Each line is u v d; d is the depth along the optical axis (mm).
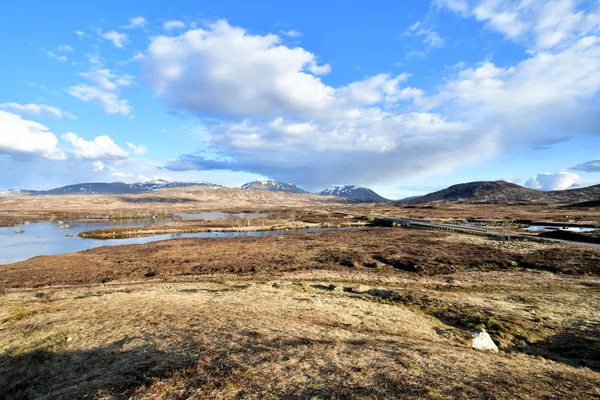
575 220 120750
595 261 49469
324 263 56562
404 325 22984
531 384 13031
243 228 122562
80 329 19953
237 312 22828
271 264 55312
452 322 25391
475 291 37188
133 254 65812
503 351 20156
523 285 39062
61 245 86125
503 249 64375
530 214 157625
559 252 57906
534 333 22641
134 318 21531
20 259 67125
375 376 12883
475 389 12070
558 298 32000
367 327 21641
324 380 12469
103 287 38938
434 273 48656
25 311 25547
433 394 11477
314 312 24453
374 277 45906
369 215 180500
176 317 21203
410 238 86312
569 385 13297
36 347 17641
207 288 36156
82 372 14461
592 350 19984
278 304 26297
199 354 15109
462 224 119500
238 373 12969
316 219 160750
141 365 14406
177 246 76500
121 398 11578
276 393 11539
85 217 190625
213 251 69062
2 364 16109
